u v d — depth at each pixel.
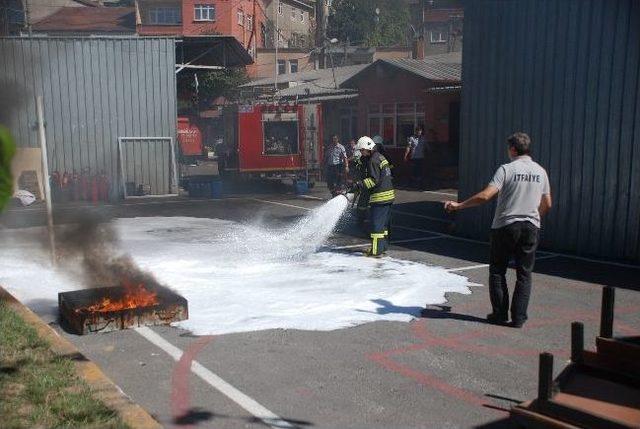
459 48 45.66
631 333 6.34
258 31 56.72
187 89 29.30
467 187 12.00
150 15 52.09
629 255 9.62
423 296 7.66
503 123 11.21
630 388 3.87
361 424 4.34
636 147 9.38
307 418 4.42
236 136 22.20
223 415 4.46
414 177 21.50
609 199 9.79
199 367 5.36
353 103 27.66
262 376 5.17
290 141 22.14
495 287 6.52
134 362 5.46
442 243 11.43
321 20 51.25
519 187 6.27
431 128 22.12
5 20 35.44
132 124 19.69
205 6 51.72
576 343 4.16
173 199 18.95
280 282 8.35
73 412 4.17
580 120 10.07
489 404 4.67
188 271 8.98
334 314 6.89
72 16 52.34
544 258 10.04
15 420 4.04
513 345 5.95
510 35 10.98
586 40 9.88
